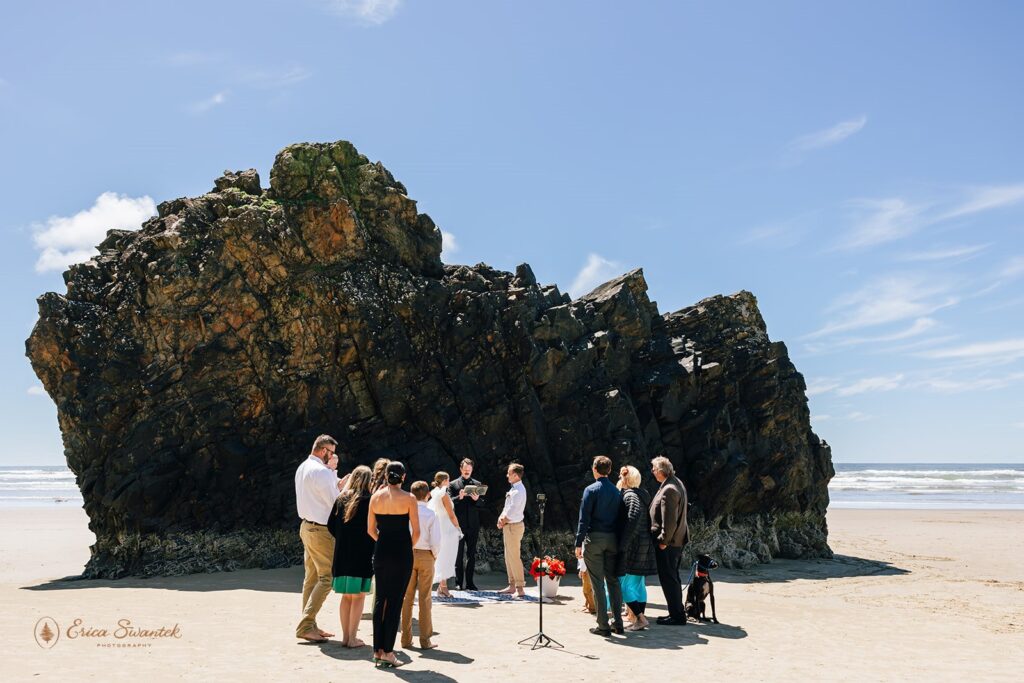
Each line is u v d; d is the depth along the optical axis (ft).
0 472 582.76
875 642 35.86
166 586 47.16
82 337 55.67
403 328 62.18
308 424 58.59
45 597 42.45
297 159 65.10
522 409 62.90
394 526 27.53
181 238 58.08
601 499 35.09
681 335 76.02
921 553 83.56
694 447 69.10
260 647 29.43
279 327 59.06
